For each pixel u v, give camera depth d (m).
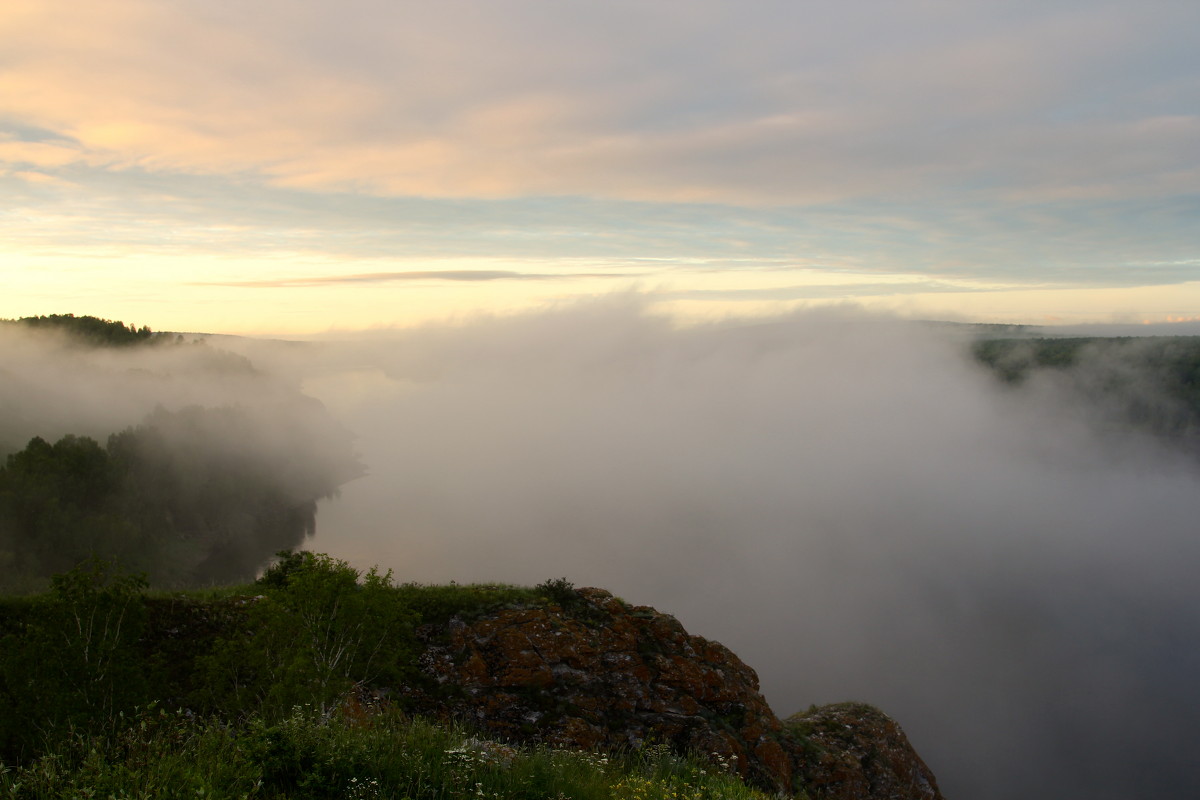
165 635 19.52
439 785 9.00
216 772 8.39
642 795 10.32
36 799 7.72
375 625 16.34
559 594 26.48
